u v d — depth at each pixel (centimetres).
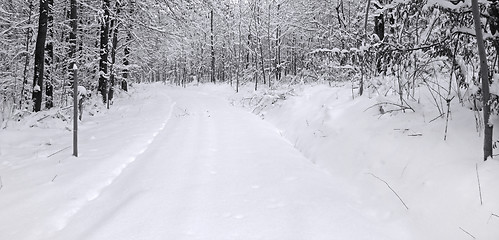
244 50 4244
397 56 602
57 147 770
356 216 404
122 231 360
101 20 1530
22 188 498
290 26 3091
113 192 488
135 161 646
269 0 2931
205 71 5822
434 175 419
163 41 1950
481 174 375
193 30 1794
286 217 398
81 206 443
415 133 516
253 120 1193
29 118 1045
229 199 452
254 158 652
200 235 355
